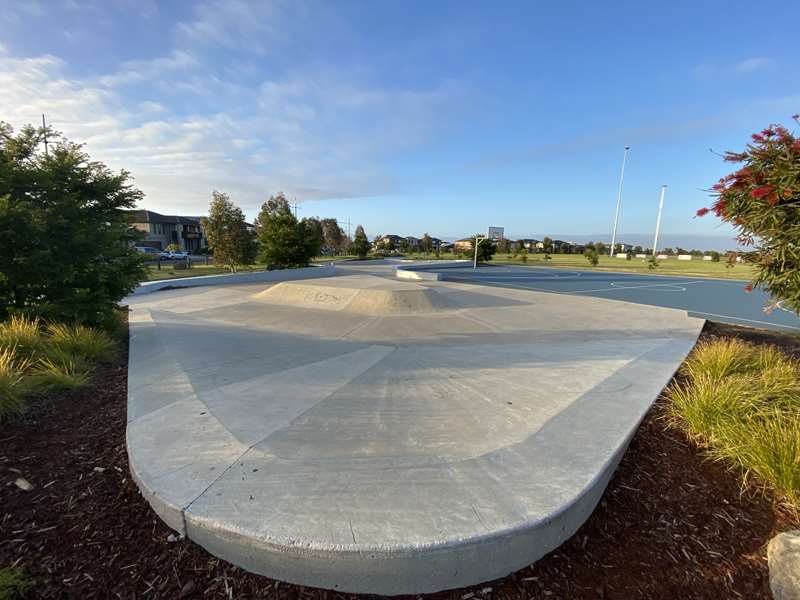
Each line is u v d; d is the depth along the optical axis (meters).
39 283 5.92
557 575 1.91
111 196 7.26
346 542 1.76
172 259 34.59
